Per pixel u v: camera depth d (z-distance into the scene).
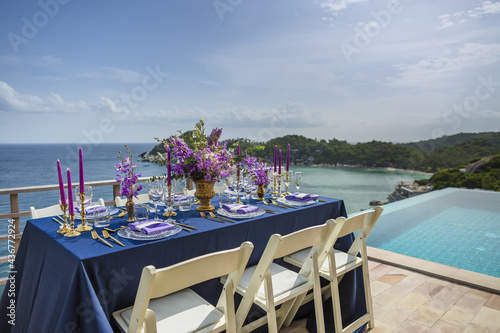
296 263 2.11
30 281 1.67
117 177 1.86
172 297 1.57
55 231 1.65
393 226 5.16
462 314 2.35
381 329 2.17
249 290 1.59
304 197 2.37
